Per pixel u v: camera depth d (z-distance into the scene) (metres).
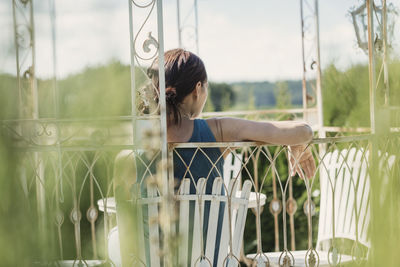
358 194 3.10
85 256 2.83
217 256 2.62
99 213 3.69
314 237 4.84
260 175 4.97
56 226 2.56
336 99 4.25
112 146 2.48
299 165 2.62
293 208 4.24
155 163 2.52
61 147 2.50
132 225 2.49
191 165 2.60
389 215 2.76
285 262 2.64
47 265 2.45
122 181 2.53
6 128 2.40
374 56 2.79
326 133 4.47
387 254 2.71
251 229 4.94
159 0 2.43
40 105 2.58
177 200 2.53
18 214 2.40
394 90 2.83
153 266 2.54
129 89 2.49
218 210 2.57
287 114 5.03
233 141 2.62
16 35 2.51
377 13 2.84
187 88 2.65
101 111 2.45
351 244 3.72
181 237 2.45
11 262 2.37
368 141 2.81
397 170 2.82
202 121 2.65
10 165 2.39
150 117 2.48
